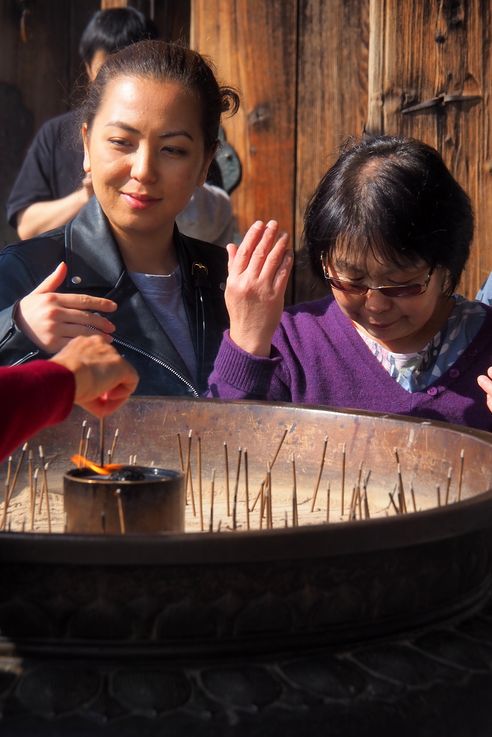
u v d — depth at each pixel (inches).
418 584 49.2
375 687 44.9
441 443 67.6
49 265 98.2
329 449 72.2
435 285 80.0
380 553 47.5
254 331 84.8
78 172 148.5
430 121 147.1
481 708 45.6
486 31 145.0
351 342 88.0
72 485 55.9
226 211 138.1
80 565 44.0
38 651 44.8
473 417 84.9
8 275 96.7
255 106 154.9
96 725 41.4
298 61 153.9
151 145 93.9
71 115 147.2
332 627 47.1
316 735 42.2
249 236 86.5
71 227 101.2
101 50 143.0
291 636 46.4
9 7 196.5
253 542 44.3
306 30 153.5
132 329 97.7
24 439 47.4
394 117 147.6
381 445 70.5
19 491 70.2
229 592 45.1
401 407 85.4
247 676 44.3
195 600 44.9
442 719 44.3
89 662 44.6
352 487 71.1
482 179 146.6
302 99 154.3
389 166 76.6
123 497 55.1
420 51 146.6
